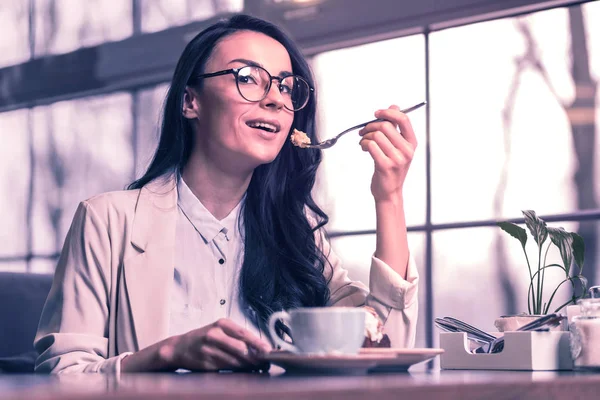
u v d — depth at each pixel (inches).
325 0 145.7
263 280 61.1
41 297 81.4
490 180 130.0
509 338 45.9
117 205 58.4
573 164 122.3
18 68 190.1
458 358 48.0
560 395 28.5
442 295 133.2
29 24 190.2
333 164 146.5
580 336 43.5
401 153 54.3
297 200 65.2
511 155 128.3
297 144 60.9
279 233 64.4
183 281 59.1
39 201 186.5
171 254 57.1
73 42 183.2
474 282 130.0
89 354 51.8
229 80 58.8
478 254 130.0
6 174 191.5
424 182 136.5
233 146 58.4
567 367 46.4
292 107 61.2
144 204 58.9
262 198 63.5
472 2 129.2
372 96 142.9
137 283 55.5
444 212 134.2
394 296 51.7
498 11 127.3
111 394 18.5
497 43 130.0
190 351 40.4
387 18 138.0
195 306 59.2
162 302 55.3
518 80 128.2
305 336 34.3
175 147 62.0
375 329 42.6
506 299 126.4
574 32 123.0
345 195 144.7
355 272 142.6
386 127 54.7
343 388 21.9
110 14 177.5
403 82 139.4
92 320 54.6
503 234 127.4
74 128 182.9
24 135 190.1
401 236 54.1
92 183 179.2
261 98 58.7
